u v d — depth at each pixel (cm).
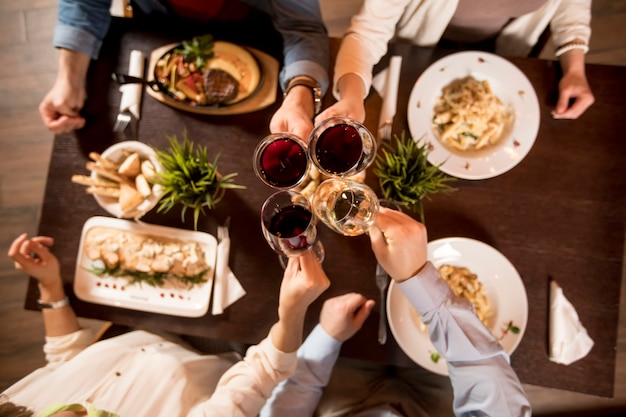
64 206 124
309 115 116
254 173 123
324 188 92
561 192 119
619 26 207
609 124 121
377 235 87
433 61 126
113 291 120
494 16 129
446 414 135
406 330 114
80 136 125
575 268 116
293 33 123
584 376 112
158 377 118
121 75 120
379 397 138
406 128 123
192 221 121
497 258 114
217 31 129
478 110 119
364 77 119
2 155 214
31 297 123
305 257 88
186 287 119
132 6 132
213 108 122
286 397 125
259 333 118
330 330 115
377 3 121
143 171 116
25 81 218
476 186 120
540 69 125
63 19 122
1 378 200
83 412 105
